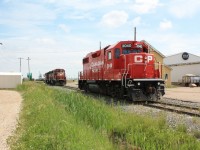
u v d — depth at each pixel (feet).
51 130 34.68
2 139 35.65
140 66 76.84
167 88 157.99
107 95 96.94
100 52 98.17
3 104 79.15
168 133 36.01
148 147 32.37
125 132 39.65
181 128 40.34
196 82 187.11
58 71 215.10
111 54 85.25
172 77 219.61
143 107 64.90
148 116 46.78
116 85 84.23
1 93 129.49
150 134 36.32
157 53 166.81
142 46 84.12
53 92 93.40
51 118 39.91
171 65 220.43
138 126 40.24
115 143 36.06
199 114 52.37
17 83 183.83
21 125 43.86
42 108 50.49
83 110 49.85
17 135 37.32
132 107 64.90
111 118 45.50
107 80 89.56
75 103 57.41
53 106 52.24
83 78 125.29
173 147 31.91
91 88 112.98
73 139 30.71
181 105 66.59
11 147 31.40
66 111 52.21
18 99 95.40
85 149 28.04
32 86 136.77
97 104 54.65
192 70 205.98
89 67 114.32
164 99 86.48
